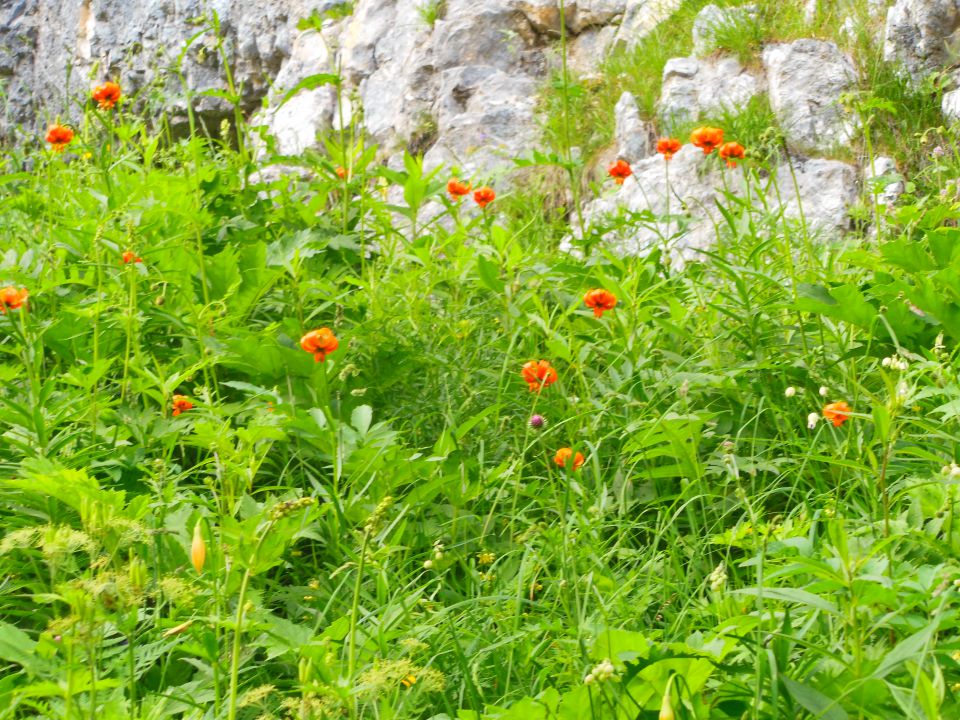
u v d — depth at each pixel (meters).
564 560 2.39
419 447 3.44
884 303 3.39
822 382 3.31
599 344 3.90
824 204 5.98
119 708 1.85
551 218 6.93
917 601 1.79
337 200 5.61
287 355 3.52
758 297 3.98
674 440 2.97
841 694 1.77
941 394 2.85
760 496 2.89
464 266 4.69
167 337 3.95
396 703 2.03
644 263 4.53
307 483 3.21
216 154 5.92
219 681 2.10
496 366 4.03
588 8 8.74
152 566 2.48
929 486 2.50
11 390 3.13
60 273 4.06
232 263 4.09
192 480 3.19
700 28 7.46
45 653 1.84
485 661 2.29
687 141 6.75
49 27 13.00
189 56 11.12
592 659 1.90
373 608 2.50
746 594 1.98
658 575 2.65
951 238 3.67
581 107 7.84
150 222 4.36
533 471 3.34
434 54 8.95
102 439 3.06
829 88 6.50
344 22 10.02
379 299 4.22
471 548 2.91
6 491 2.65
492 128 8.20
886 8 6.78
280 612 2.66
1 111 13.30
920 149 6.01
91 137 5.86
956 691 1.82
